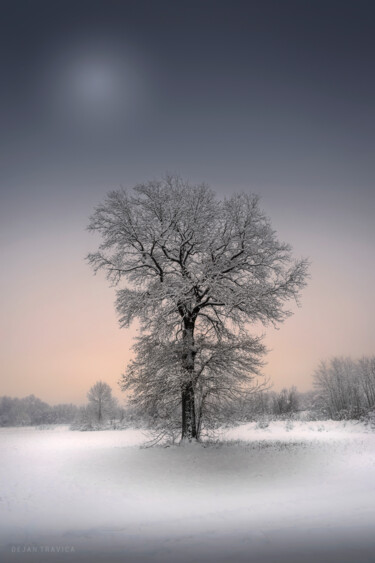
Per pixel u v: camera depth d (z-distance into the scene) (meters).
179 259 23.34
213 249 22.92
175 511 11.39
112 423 48.84
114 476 16.53
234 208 23.39
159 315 21.81
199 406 22.12
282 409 51.34
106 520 10.40
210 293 21.66
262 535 7.50
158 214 23.00
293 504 10.91
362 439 25.28
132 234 22.77
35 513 11.31
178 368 21.12
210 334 22.75
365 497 11.18
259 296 21.38
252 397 22.50
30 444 28.00
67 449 23.94
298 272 22.25
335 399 46.91
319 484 14.48
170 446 20.89
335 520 8.32
